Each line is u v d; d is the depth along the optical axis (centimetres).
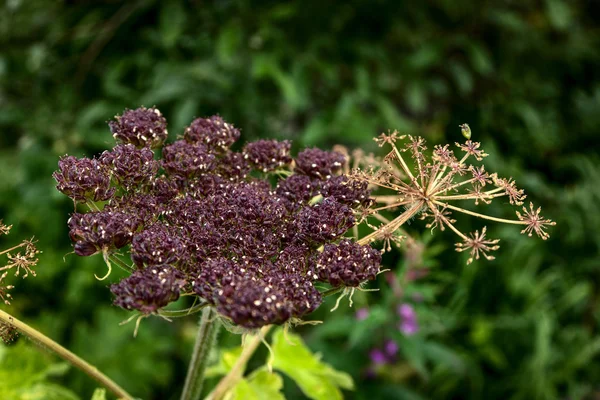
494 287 103
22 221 90
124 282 35
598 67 138
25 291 91
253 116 96
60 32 98
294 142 100
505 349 102
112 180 39
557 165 129
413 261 76
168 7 91
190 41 96
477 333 99
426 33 112
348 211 38
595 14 150
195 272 36
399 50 112
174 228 38
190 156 40
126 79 99
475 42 116
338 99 107
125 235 36
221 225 37
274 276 35
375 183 39
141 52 96
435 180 38
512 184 38
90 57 96
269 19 96
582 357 101
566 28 135
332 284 36
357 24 104
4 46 102
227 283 34
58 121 93
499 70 125
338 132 95
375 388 81
